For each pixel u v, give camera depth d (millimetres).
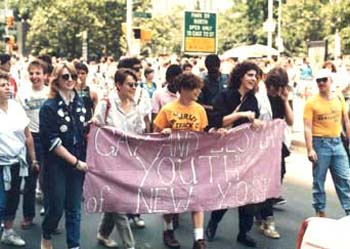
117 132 6699
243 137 7270
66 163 6422
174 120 6969
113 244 7242
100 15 62031
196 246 6902
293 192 10117
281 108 7812
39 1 63281
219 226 8141
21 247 7219
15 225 8125
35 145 7961
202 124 7070
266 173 7488
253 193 7371
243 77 7133
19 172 6984
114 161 6715
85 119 6621
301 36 69750
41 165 7902
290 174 11711
